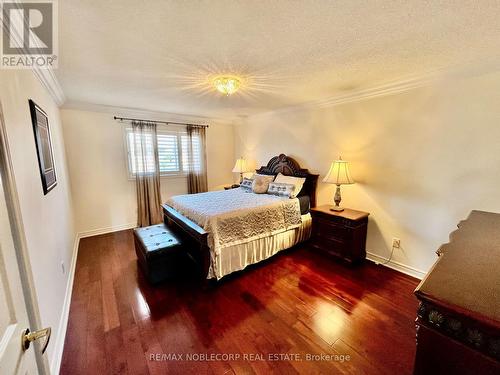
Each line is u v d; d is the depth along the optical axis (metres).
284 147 4.13
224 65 2.05
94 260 2.98
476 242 1.19
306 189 3.63
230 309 2.03
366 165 2.93
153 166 4.31
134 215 4.29
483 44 1.69
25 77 1.55
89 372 1.44
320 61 1.98
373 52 1.82
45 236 1.61
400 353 1.58
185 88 2.75
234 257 2.55
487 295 0.70
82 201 3.74
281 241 3.08
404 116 2.53
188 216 2.74
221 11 1.27
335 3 1.22
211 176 5.26
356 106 2.97
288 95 3.08
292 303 2.11
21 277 0.85
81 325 1.84
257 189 3.75
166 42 1.63
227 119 5.11
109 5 1.20
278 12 1.29
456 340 0.64
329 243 2.96
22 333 0.74
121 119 3.96
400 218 2.66
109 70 2.15
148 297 2.21
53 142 2.45
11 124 1.19
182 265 2.55
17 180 1.17
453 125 2.21
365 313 1.97
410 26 1.45
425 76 2.28
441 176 2.32
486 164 2.05
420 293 0.71
